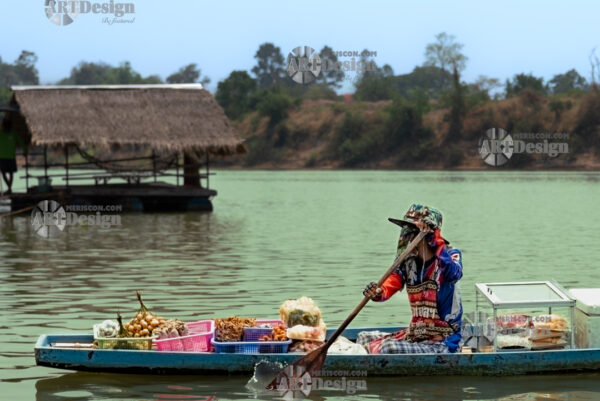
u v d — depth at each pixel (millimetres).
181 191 49250
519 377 12922
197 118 49812
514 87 162250
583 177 101688
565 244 31438
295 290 20922
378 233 36094
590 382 12727
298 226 39719
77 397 12109
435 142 143625
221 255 28281
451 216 45250
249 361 12750
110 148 47250
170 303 19141
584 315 13281
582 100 130875
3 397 12125
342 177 110438
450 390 12367
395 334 13820
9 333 16078
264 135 167750
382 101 173875
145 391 12344
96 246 31188
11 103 49875
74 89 49312
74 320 17266
